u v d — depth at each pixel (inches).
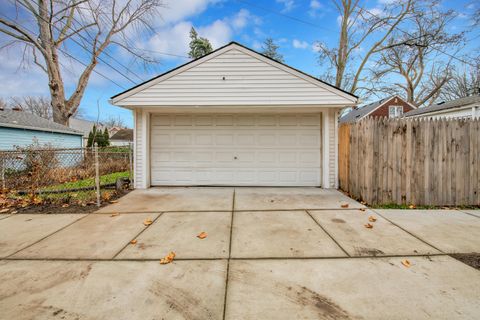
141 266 111.0
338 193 257.4
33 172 263.0
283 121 291.9
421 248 127.3
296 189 278.8
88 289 94.0
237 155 293.3
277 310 82.1
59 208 204.2
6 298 88.5
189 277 102.0
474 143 208.7
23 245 133.5
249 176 293.9
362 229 154.6
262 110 283.7
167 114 293.7
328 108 279.9
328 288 93.9
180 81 263.7
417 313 80.0
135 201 226.8
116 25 663.8
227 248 129.1
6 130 472.1
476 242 134.3
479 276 101.3
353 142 237.8
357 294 90.0
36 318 78.6
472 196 207.6
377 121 208.1
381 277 101.0
